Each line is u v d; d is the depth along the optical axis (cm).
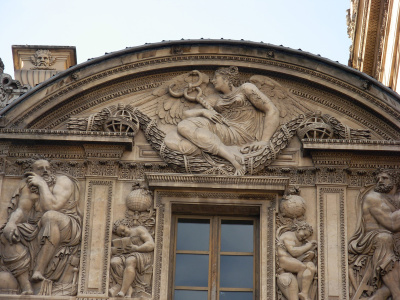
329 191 2998
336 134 3083
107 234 2944
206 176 2988
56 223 2936
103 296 2869
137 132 3086
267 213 2980
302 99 3141
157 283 2894
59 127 3106
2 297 2856
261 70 3158
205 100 3133
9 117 3064
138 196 2977
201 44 3150
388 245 2917
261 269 2909
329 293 2873
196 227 3027
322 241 2938
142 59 3134
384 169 3019
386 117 3073
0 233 2942
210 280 2955
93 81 3114
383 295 2873
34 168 3030
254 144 3058
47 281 2881
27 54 3316
